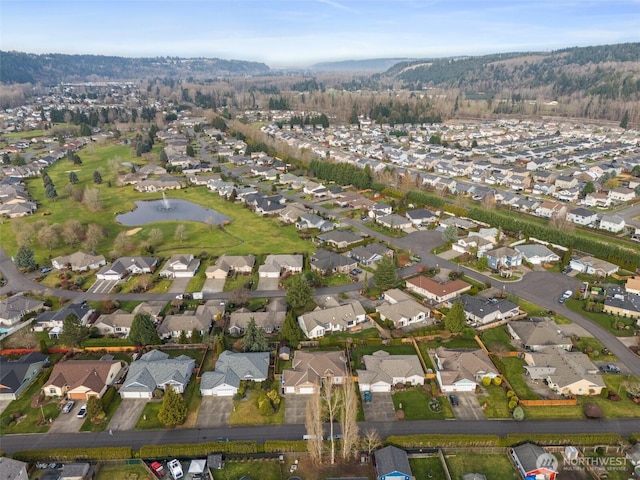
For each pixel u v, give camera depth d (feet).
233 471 190.29
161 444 204.74
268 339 283.38
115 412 225.56
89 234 426.10
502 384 243.40
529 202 527.40
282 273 370.94
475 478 180.45
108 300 326.44
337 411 225.56
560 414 221.25
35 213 534.37
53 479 184.55
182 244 436.76
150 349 275.39
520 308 315.99
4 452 200.75
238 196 589.73
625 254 370.94
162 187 638.94
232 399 234.17
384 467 185.37
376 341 278.46
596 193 545.85
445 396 235.20
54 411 226.58
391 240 437.58
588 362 252.83
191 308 319.88
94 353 274.98
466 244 409.08
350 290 344.08
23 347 276.82
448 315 285.02
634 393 230.27
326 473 189.16
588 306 312.29
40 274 375.66
